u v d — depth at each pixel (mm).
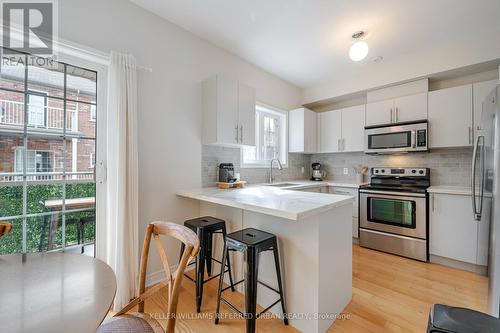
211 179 2684
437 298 1877
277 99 3605
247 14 2137
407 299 1864
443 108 2701
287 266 1616
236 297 1914
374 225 2971
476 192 2033
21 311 630
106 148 1866
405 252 2713
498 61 2412
